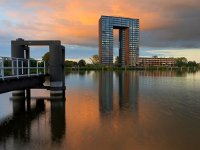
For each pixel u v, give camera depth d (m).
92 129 16.30
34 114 21.03
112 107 23.72
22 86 22.36
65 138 14.60
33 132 15.80
